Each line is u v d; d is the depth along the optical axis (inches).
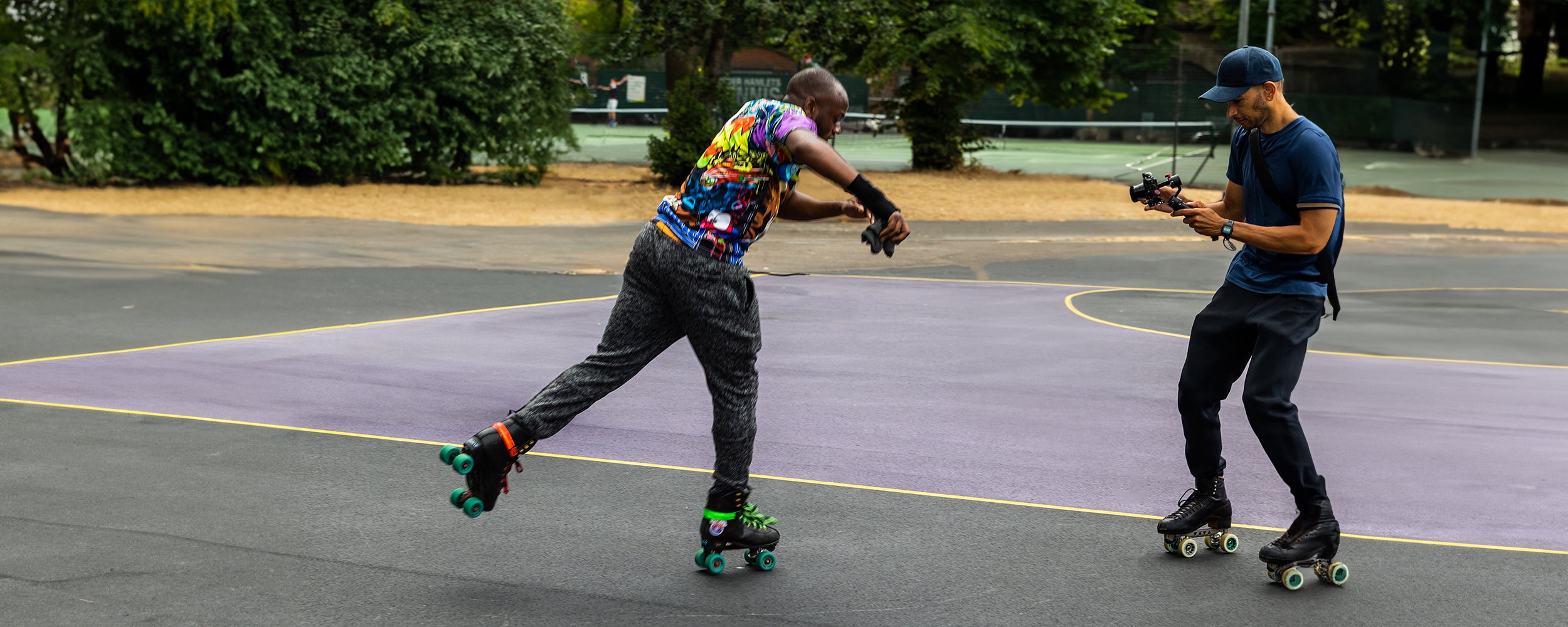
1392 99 1480.1
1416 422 245.9
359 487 187.3
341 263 494.0
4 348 302.4
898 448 218.4
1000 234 663.1
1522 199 920.9
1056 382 281.0
